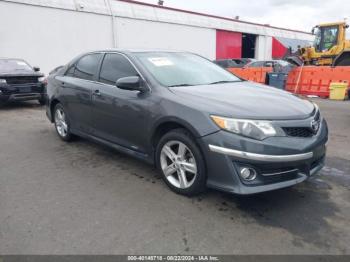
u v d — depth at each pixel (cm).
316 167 346
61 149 537
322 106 1007
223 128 310
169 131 366
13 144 572
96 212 326
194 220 310
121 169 442
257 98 360
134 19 2056
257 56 3225
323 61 1711
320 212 324
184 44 2436
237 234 287
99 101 453
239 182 308
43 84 1005
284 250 265
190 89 377
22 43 1559
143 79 397
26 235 287
